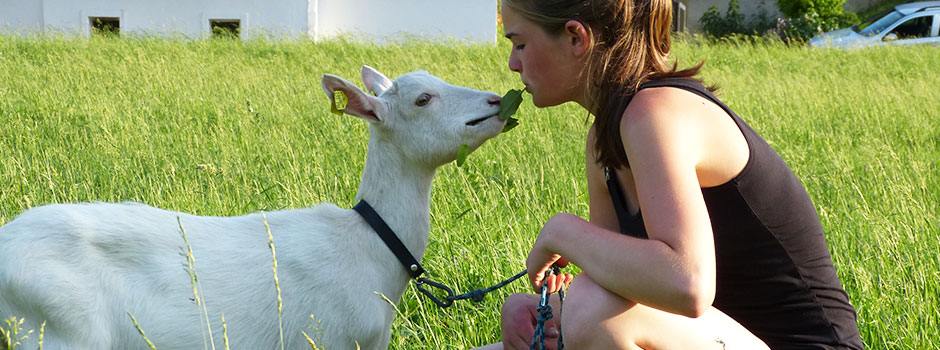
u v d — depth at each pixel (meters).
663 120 2.20
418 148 2.98
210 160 5.85
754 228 2.36
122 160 5.73
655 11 2.37
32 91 8.95
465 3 17.38
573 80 2.46
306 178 5.07
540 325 2.50
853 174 5.88
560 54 2.43
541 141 7.00
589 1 2.35
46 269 2.43
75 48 13.12
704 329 2.38
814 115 9.06
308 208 2.96
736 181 2.30
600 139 2.40
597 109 2.44
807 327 2.46
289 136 6.94
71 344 2.45
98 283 2.50
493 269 3.78
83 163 5.58
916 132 8.09
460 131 2.97
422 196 3.05
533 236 4.30
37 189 4.69
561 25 2.38
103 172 5.34
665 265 2.11
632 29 2.36
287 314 2.72
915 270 3.80
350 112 2.95
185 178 5.27
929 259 3.98
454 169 5.75
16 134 6.42
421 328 3.34
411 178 3.02
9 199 4.44
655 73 2.40
